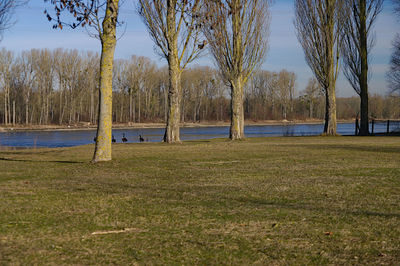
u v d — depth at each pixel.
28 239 5.00
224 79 29.09
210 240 5.03
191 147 20.92
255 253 4.56
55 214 6.30
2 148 29.25
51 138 44.34
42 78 73.88
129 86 85.06
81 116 83.31
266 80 106.38
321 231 5.42
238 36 27.72
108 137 13.70
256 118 98.12
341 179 10.00
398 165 12.78
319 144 22.98
